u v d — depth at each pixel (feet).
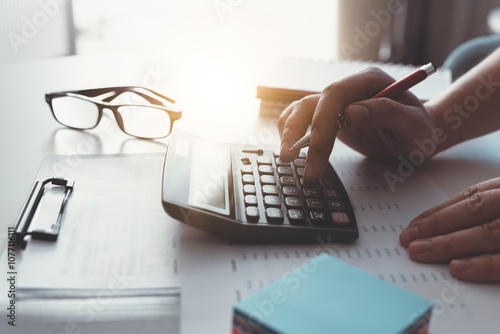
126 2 6.64
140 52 3.63
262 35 6.17
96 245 1.47
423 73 1.90
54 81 2.88
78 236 1.51
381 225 1.68
